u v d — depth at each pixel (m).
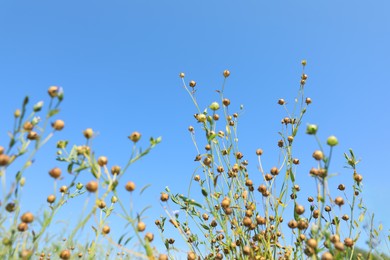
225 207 0.28
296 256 0.29
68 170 0.22
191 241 0.33
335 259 0.21
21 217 0.19
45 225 0.20
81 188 0.27
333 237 0.21
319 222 0.21
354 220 0.28
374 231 0.29
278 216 0.30
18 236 0.21
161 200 0.29
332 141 0.21
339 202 0.24
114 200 0.26
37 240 0.20
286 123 0.37
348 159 0.30
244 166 0.37
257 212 0.32
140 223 0.21
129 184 0.21
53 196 0.23
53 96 0.19
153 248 0.24
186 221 0.34
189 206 0.35
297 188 0.33
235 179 0.35
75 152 0.22
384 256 0.29
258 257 0.28
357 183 0.30
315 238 0.21
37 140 0.19
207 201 0.32
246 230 0.32
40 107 0.19
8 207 0.20
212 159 0.31
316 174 0.22
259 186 0.29
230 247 0.31
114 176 0.21
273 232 0.32
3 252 0.20
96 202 0.20
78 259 0.25
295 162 0.34
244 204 0.32
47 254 0.25
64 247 0.22
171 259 0.32
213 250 0.34
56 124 0.20
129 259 0.26
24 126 0.19
